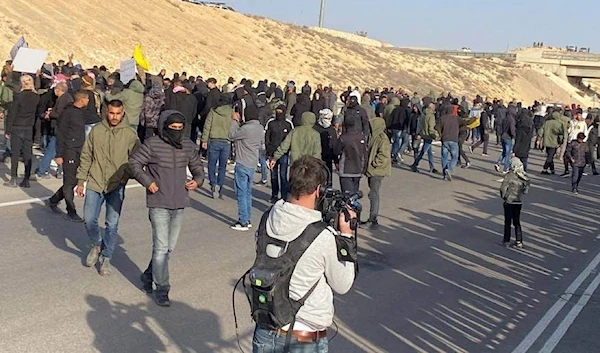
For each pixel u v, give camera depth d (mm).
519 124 18828
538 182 19453
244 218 10695
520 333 7191
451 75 73688
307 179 3969
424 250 10445
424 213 13383
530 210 14719
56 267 8055
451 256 10211
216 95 17500
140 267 8328
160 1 52906
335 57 62031
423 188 16562
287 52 56969
